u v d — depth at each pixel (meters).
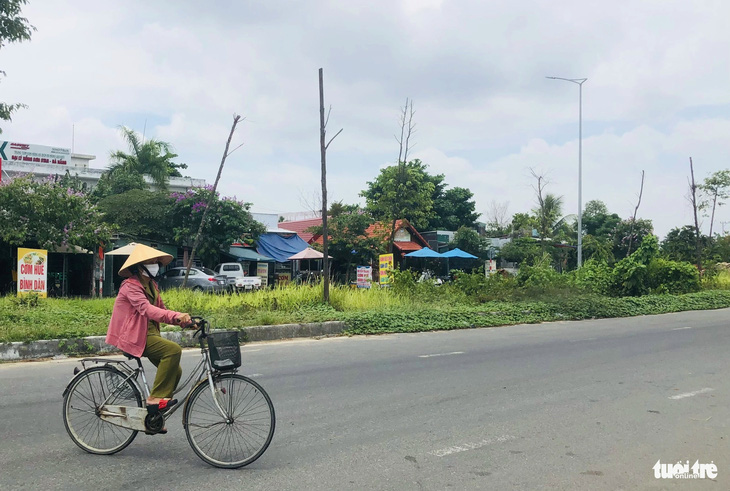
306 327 12.16
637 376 8.16
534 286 19.12
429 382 7.60
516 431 5.48
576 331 13.64
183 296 14.50
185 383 4.71
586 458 4.78
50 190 19.27
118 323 4.64
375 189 41.44
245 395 4.47
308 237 38.47
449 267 39.91
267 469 4.39
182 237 28.61
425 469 4.44
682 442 5.25
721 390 7.34
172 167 40.81
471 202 51.47
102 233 20.06
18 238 18.52
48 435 5.07
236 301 14.51
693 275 24.44
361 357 9.50
